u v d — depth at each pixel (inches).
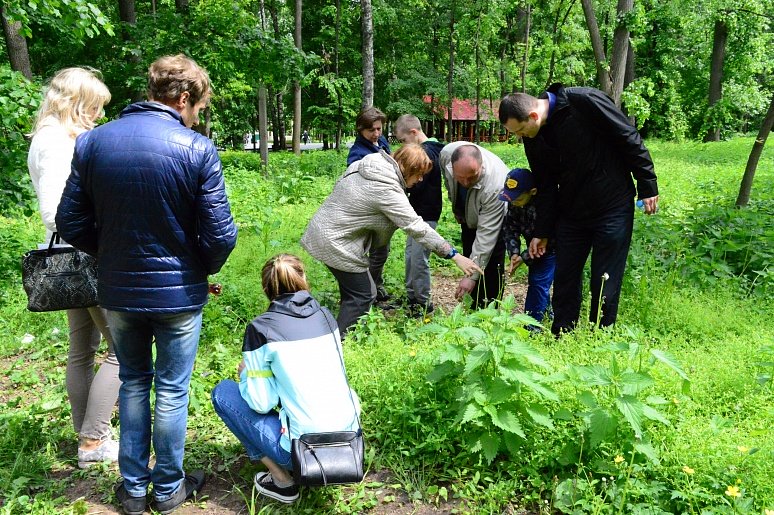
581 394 113.9
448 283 257.4
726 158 673.0
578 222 168.9
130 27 524.4
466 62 1218.6
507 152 823.1
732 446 108.8
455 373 125.7
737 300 201.2
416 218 169.2
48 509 111.3
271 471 113.5
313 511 111.0
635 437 110.7
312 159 726.5
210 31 531.5
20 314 205.6
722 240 235.9
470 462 119.3
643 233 250.8
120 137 96.0
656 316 185.8
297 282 116.0
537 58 1045.2
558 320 178.1
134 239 97.1
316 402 105.4
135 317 102.0
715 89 1002.7
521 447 116.3
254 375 108.5
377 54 1164.5
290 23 1137.4
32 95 240.5
